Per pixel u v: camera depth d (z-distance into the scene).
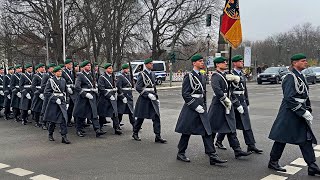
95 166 6.65
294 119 5.98
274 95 21.72
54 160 7.11
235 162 6.87
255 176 6.01
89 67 9.57
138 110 8.80
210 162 6.71
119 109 9.95
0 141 8.97
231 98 7.24
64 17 32.00
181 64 50.22
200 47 41.81
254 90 26.02
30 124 11.74
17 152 7.79
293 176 6.01
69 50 34.16
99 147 8.23
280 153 6.29
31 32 33.72
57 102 8.71
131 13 36.19
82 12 33.25
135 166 6.63
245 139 7.51
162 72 35.06
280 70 35.00
